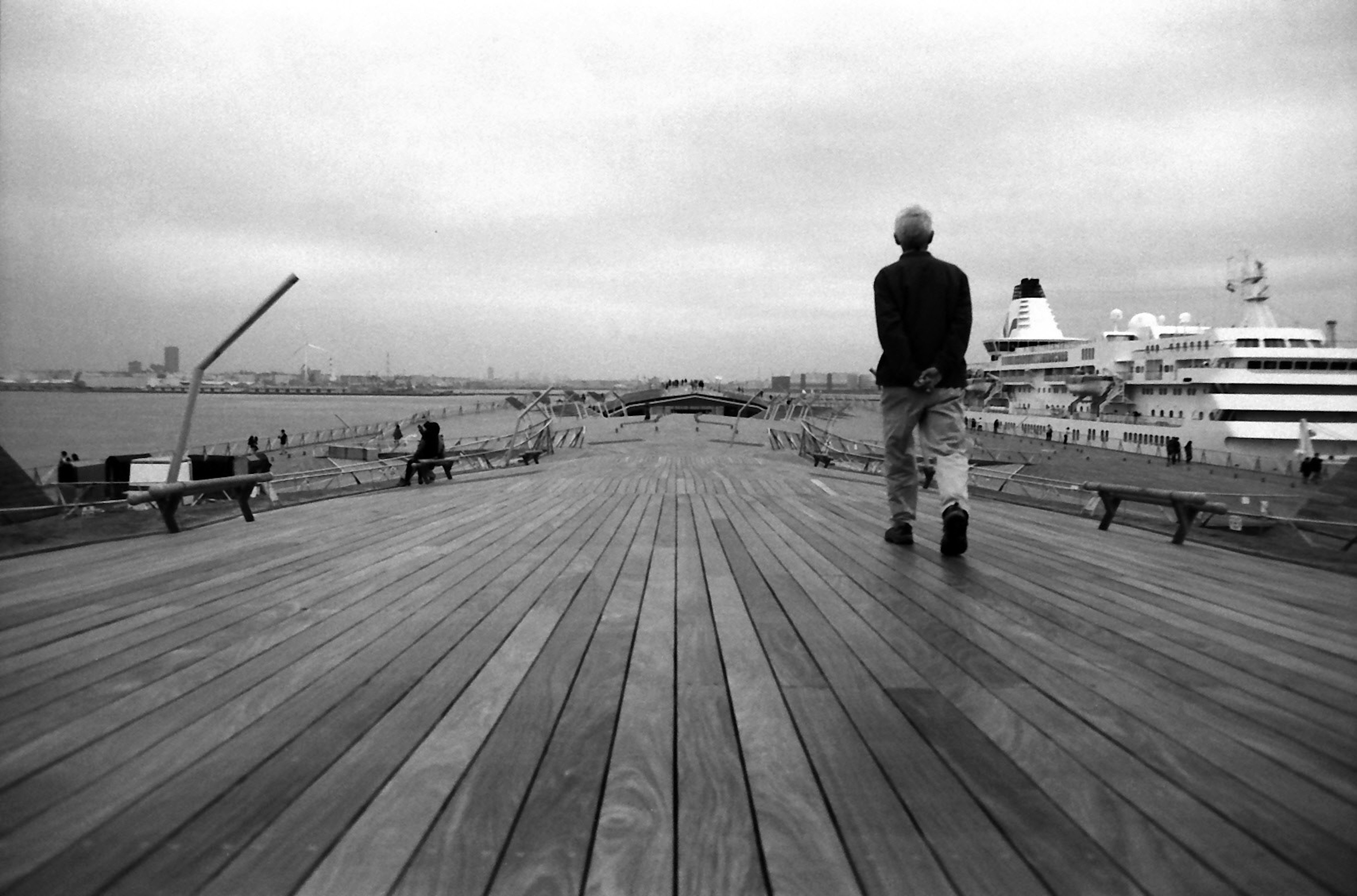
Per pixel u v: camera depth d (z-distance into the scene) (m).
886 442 5.50
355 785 1.88
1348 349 44.78
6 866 1.52
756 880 1.48
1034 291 71.31
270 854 1.57
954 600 3.93
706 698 2.52
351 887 1.45
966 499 5.09
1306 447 39.59
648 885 1.47
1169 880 1.48
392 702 2.46
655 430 32.56
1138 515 7.53
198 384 6.88
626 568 4.78
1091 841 1.63
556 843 1.61
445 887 1.45
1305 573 4.67
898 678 2.72
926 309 5.05
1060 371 61.59
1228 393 45.06
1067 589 4.18
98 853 1.57
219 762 2.01
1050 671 2.80
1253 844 1.62
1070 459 41.72
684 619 3.54
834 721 2.32
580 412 40.94
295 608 3.73
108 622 3.46
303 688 2.60
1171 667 2.84
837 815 1.74
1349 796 1.84
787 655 2.99
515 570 4.73
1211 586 4.27
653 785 1.89
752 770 1.98
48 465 39.06
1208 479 33.09
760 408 56.78
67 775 1.93
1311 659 2.94
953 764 2.02
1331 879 1.48
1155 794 1.85
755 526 6.72
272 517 7.53
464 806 1.78
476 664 2.87
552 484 11.05
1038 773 1.96
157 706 2.42
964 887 1.46
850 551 5.41
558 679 2.70
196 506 7.96
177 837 1.63
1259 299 47.56
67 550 5.51
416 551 5.41
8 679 2.66
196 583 4.31
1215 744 2.14
